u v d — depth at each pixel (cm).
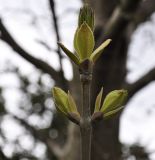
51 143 134
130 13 99
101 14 113
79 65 37
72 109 38
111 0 115
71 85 117
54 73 114
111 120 118
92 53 38
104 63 115
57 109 38
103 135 118
